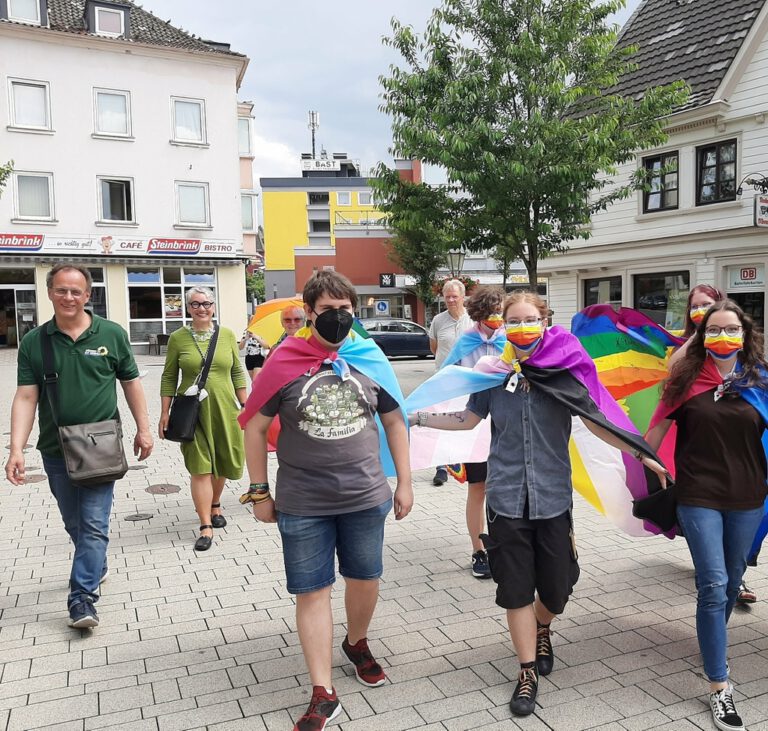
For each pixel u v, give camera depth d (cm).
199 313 532
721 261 1552
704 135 1562
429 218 1259
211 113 2764
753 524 318
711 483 312
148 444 416
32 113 2495
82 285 383
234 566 484
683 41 1689
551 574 312
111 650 365
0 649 366
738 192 1402
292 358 296
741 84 1491
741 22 1574
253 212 3119
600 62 1144
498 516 315
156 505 647
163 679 336
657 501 335
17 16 2509
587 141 1094
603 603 417
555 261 1914
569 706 309
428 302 3531
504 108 1157
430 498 657
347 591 324
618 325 431
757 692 317
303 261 4050
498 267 3253
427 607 414
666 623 390
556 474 314
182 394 521
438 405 443
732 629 379
